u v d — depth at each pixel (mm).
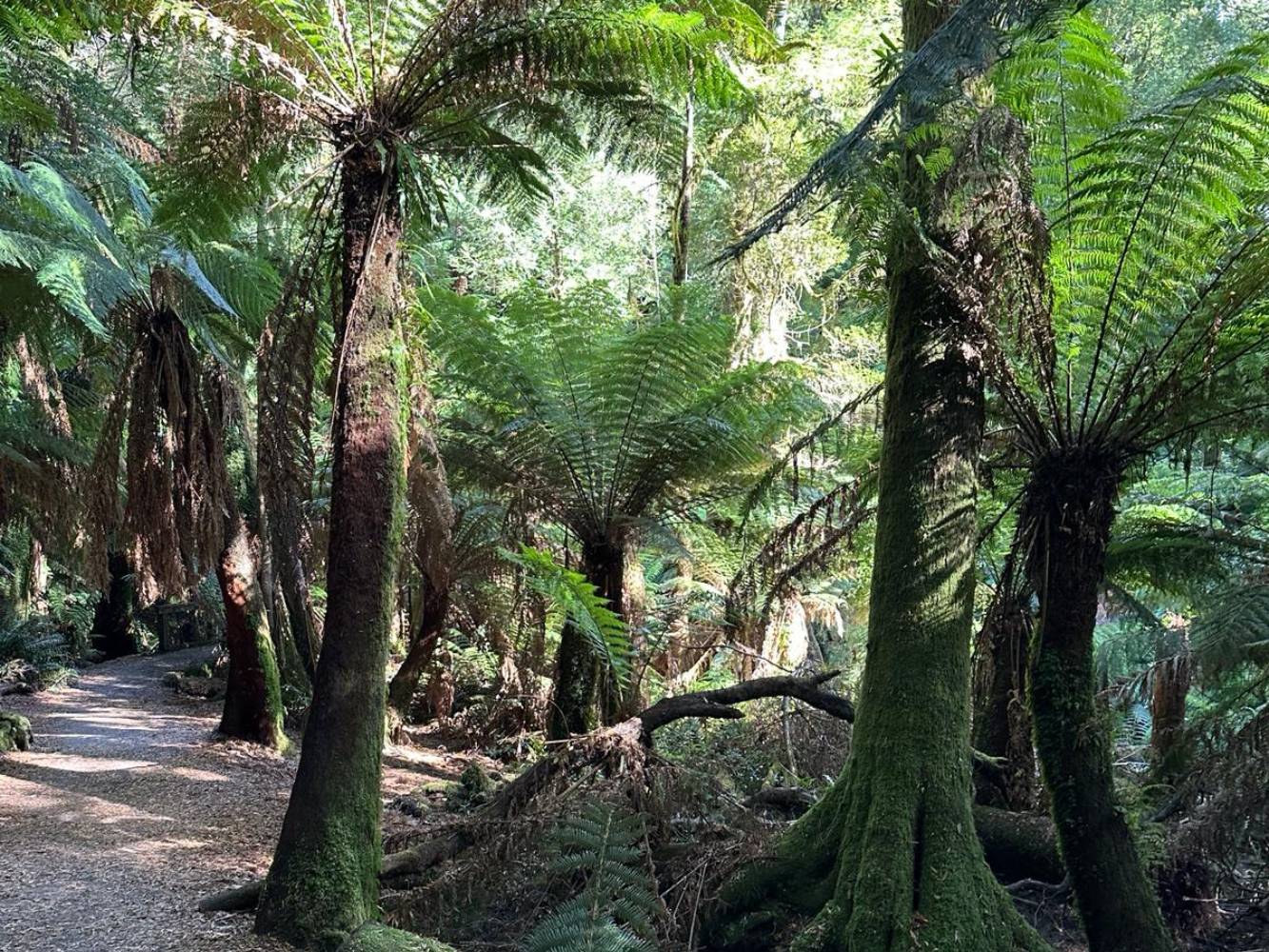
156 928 3570
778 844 3951
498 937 3928
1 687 11062
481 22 3596
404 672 9086
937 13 3814
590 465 5711
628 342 5543
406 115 3861
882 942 3254
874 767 3586
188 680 11680
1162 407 3676
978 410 3703
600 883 3455
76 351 8781
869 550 6719
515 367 5691
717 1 4066
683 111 8055
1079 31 3926
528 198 5004
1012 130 3164
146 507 6891
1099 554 3799
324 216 4086
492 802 4469
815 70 8258
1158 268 3955
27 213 5805
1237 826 3949
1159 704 5793
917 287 3691
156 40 4031
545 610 7758
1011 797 5023
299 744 8703
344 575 3676
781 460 5832
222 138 4180
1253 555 5809
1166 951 3619
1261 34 3621
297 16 3668
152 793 6344
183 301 6762
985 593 6262
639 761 4332
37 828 5180
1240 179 4082
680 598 8219
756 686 4703
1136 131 3701
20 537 11141
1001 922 3354
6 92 4520
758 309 9086
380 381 3758
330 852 3510
